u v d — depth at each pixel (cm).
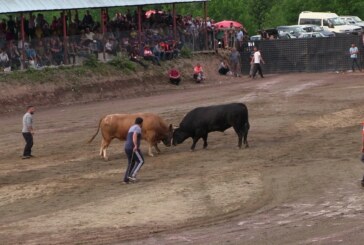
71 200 2109
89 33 5041
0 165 2733
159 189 2167
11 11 4588
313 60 5741
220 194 2069
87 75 4822
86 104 4522
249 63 5806
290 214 1822
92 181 2356
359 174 2239
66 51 4891
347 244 1536
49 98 4516
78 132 3438
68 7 4909
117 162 2673
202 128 2739
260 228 1703
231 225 1744
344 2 8981
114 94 4803
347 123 3297
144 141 3031
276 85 4922
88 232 1744
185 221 1802
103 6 5106
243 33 6169
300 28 6594
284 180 2212
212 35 5912
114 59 5078
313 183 2153
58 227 1809
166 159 2647
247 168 2416
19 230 1805
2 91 4356
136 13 5572
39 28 4831
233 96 4431
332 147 2727
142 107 4175
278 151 2695
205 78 5503
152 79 5153
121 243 1633
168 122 3547
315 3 9125
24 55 4659
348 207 1859
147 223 1798
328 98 4112
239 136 2769
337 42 5678
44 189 2278
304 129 3186
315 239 1584
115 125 2692
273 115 3616
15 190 2291
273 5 10288
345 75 5359
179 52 5594
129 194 2127
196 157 2659
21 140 3303
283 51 5812
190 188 2159
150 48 5344
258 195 2041
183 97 4559
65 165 2666
